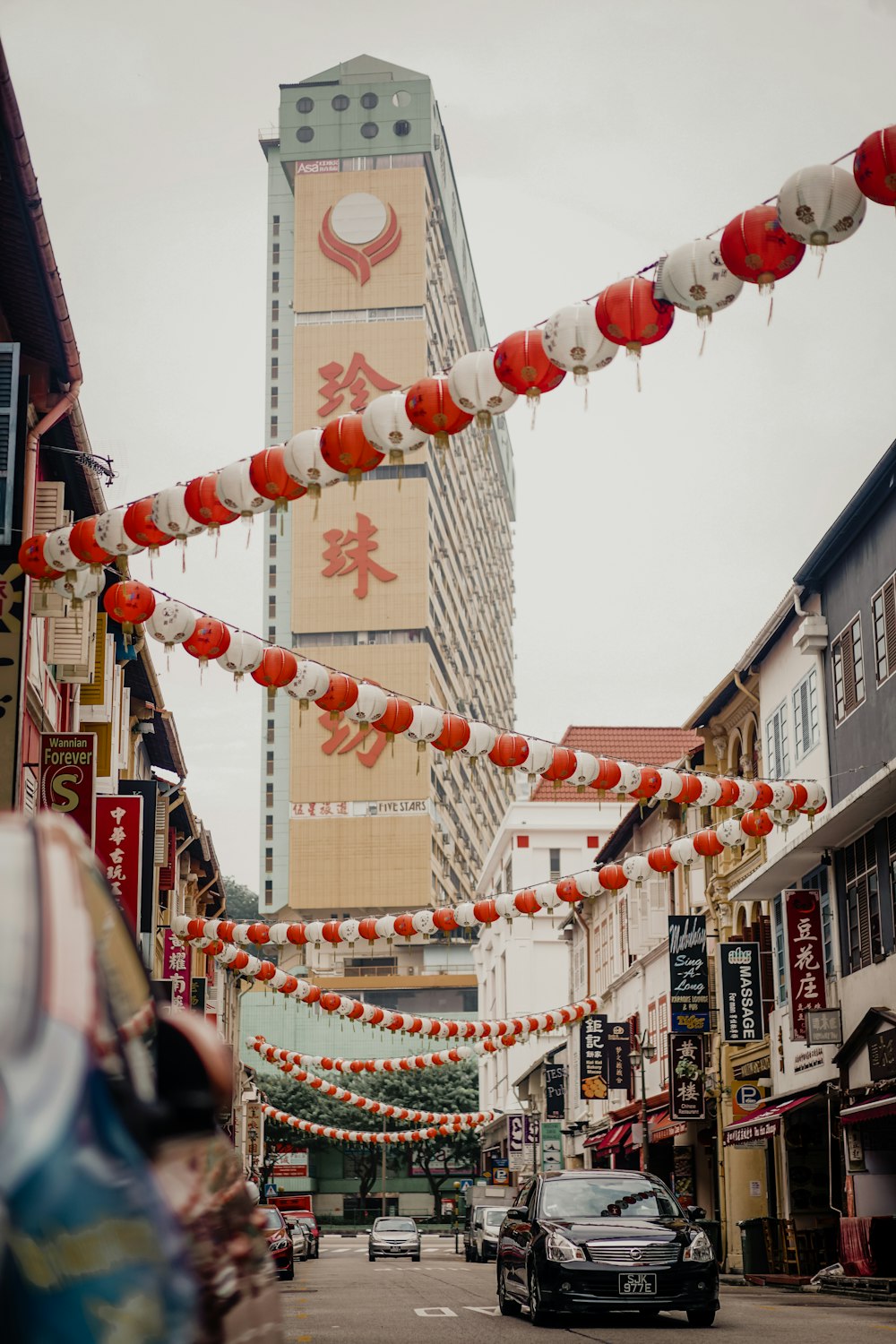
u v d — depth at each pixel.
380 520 100.50
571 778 16.11
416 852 97.75
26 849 2.73
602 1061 39.59
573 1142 51.91
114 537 11.58
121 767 27.05
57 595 15.55
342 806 98.81
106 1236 2.20
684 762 33.66
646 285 8.56
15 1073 2.22
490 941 74.69
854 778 24.14
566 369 8.95
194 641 13.38
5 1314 1.99
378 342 102.00
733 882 31.08
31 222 13.64
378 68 106.88
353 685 14.23
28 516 16.08
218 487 10.73
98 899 2.97
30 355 16.30
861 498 23.36
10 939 2.46
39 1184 2.10
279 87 106.94
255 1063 87.62
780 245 8.14
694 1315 13.96
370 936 22.64
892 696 22.58
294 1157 60.28
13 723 14.70
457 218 116.94
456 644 110.19
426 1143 88.12
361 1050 88.88
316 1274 31.48
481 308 131.62
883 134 7.50
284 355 104.94
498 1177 63.16
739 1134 26.27
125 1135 2.40
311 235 104.19
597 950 48.34
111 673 24.36
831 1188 23.17
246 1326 3.19
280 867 99.06
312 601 99.62
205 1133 3.06
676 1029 30.19
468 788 113.69
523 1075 59.03
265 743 101.62
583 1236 14.09
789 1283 23.66
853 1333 12.83
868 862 23.58
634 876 20.27
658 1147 38.78
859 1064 23.03
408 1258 45.34
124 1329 2.17
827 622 25.67
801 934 24.98
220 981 48.59
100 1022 2.52
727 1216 29.97
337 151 105.25
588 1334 13.06
